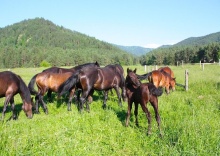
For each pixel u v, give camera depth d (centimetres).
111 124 820
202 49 9200
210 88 1490
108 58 14512
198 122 743
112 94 1447
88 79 1000
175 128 720
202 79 1933
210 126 711
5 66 12219
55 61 12169
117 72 1141
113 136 725
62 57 12425
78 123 817
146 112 743
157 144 659
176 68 4044
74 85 1034
